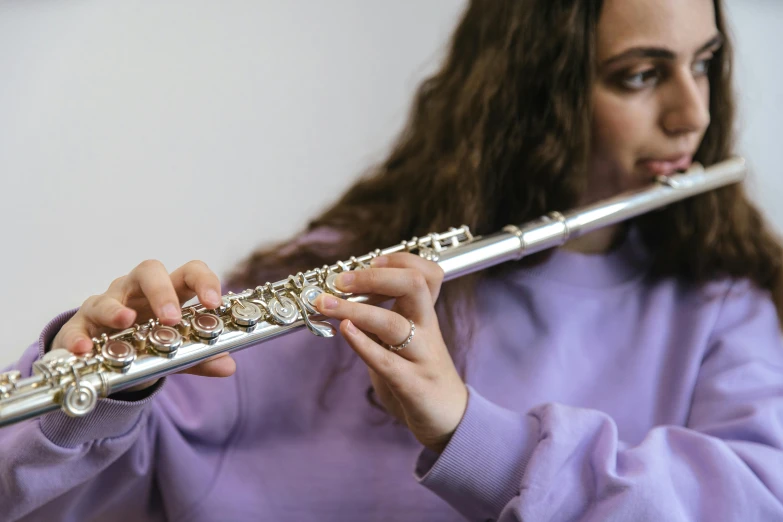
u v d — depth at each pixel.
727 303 1.48
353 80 1.70
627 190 1.46
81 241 1.62
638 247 1.52
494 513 1.09
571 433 1.10
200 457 1.33
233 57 1.71
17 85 1.66
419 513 1.33
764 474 1.11
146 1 1.71
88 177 1.64
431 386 1.04
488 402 1.12
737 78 1.72
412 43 1.69
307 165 1.69
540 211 1.50
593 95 1.42
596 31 1.41
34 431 0.95
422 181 1.61
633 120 1.41
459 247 1.13
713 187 1.44
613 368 1.42
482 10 1.59
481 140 1.53
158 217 1.65
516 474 1.08
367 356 0.98
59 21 1.70
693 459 1.12
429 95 1.67
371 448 1.37
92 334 0.90
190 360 0.87
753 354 1.38
